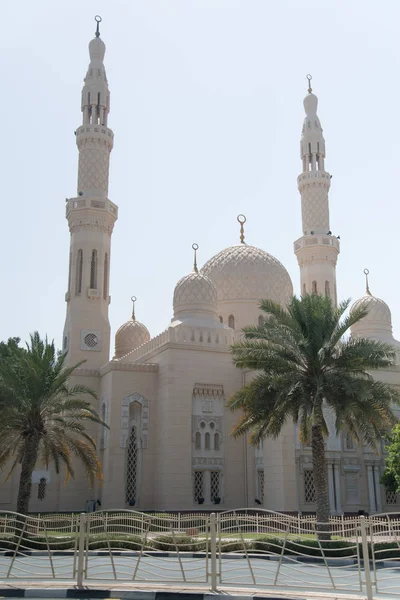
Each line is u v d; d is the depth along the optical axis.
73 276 56.59
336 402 28.91
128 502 46.97
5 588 16.86
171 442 46.03
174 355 47.91
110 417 47.69
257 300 57.59
